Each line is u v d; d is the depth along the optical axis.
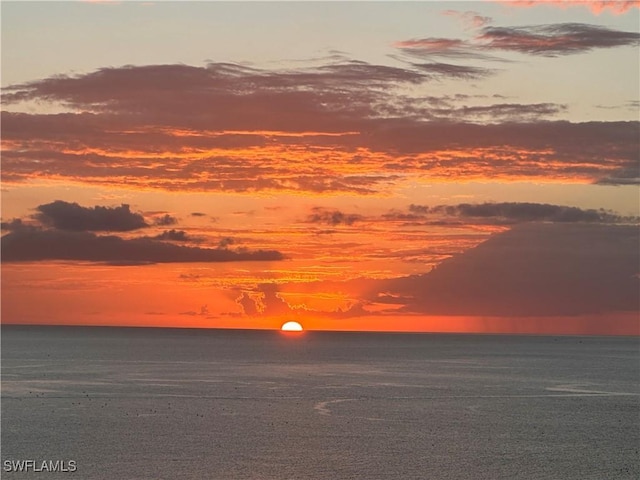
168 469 55.19
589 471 56.34
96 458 58.72
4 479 52.97
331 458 59.06
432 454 61.16
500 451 62.88
